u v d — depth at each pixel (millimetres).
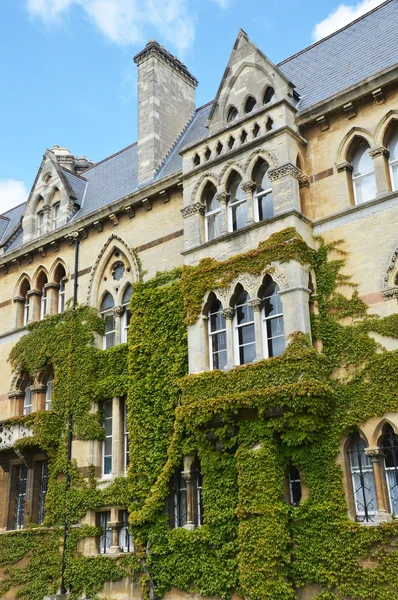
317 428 19047
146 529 22438
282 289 20516
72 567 24703
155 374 24109
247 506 19250
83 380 27172
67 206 31781
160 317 24719
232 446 20547
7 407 30734
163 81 31328
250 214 22375
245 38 24906
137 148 32469
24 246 31984
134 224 27828
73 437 26844
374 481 18391
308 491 19031
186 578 20891
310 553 18453
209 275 22594
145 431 23781
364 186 21719
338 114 22328
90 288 28703
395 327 19109
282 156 21938
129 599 22672
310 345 19766
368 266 20297
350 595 17609
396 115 20922
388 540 17453
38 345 29906
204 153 24766
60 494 26188
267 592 18156
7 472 29531
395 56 22438
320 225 21781
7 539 27172
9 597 26125
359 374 19281
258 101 23875
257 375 20047
